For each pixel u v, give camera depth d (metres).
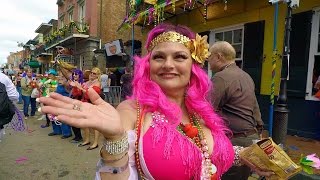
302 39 6.06
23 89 9.95
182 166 1.22
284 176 1.54
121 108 1.35
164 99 1.33
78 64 18.55
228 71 2.59
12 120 3.56
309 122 5.98
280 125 3.74
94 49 16.88
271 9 6.71
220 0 7.86
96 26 16.92
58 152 5.55
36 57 31.94
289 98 6.36
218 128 1.53
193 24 9.14
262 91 6.97
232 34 7.91
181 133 1.33
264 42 6.91
